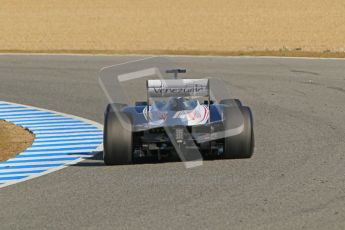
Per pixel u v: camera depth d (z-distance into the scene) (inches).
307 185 1296.8
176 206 1182.3
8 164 1582.2
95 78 3169.3
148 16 7431.1
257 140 1758.1
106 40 5452.8
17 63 3796.8
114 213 1154.7
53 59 3917.3
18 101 2647.6
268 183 1316.4
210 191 1269.7
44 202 1239.5
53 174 1464.1
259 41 5098.4
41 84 3053.6
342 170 1409.9
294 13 7219.5
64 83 3056.1
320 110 2208.4
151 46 4933.6
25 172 1496.1
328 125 1940.2
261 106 2336.4
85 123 2135.8
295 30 5807.1
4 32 6294.3
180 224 1083.3
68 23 6958.7
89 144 1803.6
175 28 6254.9
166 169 1446.9
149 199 1230.9
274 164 1472.7
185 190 1282.0
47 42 5413.4
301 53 3796.8
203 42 5128.0
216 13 7514.8
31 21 7244.1
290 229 1047.0
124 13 7819.9
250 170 1419.8
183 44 5017.2
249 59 3659.0
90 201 1234.0
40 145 1806.1
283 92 2620.6
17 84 3085.6
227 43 5027.1
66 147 1769.2
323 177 1355.8
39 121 2199.8
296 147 1654.8
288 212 1130.7
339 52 3821.4
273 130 1899.6
